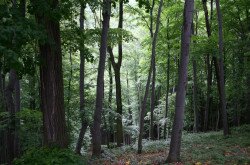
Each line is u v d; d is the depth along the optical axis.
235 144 16.33
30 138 17.64
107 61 26.64
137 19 25.55
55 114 10.04
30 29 8.22
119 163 14.08
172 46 28.47
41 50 10.09
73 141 21.70
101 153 16.64
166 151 16.98
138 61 43.50
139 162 13.79
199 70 35.62
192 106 37.22
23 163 8.02
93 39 17.77
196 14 29.83
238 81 27.97
